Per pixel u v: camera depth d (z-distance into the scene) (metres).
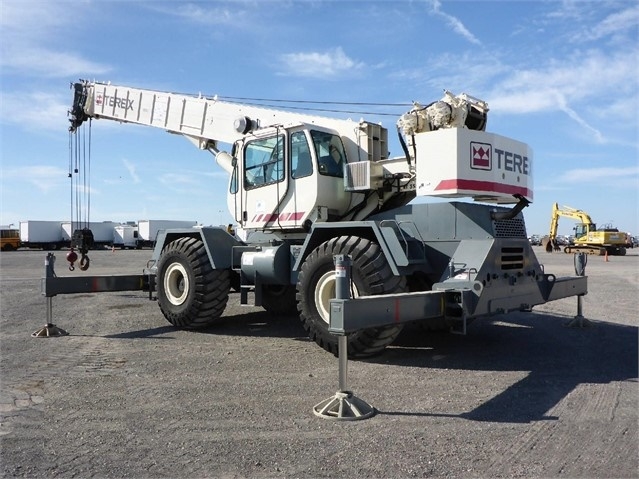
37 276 19.12
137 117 10.77
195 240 8.16
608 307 10.70
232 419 4.16
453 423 4.07
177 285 8.26
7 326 8.47
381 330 5.84
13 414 4.31
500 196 6.31
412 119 6.56
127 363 5.97
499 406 4.47
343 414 4.16
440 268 6.16
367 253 5.92
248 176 8.04
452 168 5.86
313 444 3.68
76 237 11.01
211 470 3.31
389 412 4.32
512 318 9.23
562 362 6.02
